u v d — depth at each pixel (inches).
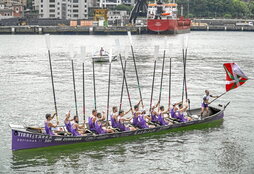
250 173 1544.0
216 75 3757.4
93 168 1567.4
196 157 1686.8
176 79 3496.6
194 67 4333.2
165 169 1565.0
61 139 1710.1
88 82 3331.7
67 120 1772.9
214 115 2142.0
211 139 1907.0
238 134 1987.0
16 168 1555.1
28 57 5216.5
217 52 6279.5
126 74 3774.6
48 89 3024.1
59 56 5364.2
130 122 1991.9
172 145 1818.4
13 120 2172.7
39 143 1686.8
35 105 2513.5
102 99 2682.1
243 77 2261.3
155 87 3115.2
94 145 1795.0
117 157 1672.0
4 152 1700.3
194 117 2118.6
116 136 1836.9
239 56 5639.8
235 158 1680.6
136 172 1535.4
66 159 1644.9
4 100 2635.3
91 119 1818.4
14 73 3791.8
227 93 2933.1
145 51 6235.2
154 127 1927.9
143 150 1750.7
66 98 2716.5
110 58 2049.7
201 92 2952.8
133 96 2785.4
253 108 2501.2
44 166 1577.3
